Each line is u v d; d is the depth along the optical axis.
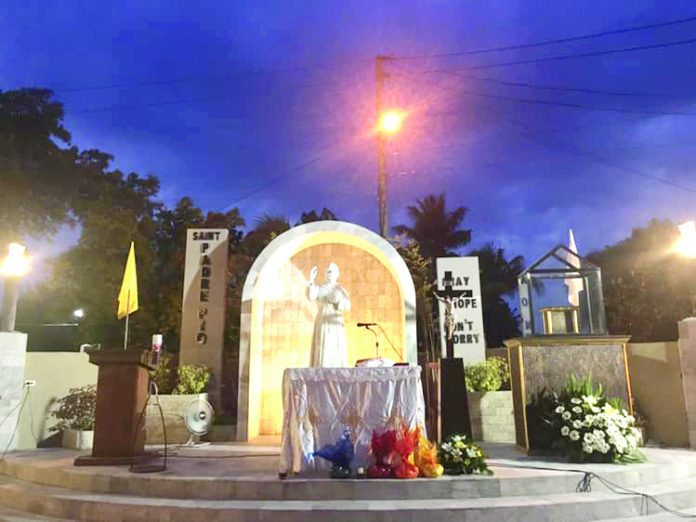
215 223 27.25
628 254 26.19
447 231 31.92
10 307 11.95
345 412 7.95
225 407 16.02
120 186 24.59
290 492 7.21
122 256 22.05
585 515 6.84
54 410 12.12
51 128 21.09
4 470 9.40
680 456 9.09
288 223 26.02
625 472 7.77
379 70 19.27
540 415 9.26
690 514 7.07
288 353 13.16
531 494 7.31
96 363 9.12
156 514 6.89
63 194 21.39
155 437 12.08
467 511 6.63
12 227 19.72
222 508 6.77
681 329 10.78
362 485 7.19
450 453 7.66
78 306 21.75
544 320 9.87
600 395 9.01
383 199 18.94
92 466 8.55
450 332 9.15
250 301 12.44
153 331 23.03
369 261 13.45
